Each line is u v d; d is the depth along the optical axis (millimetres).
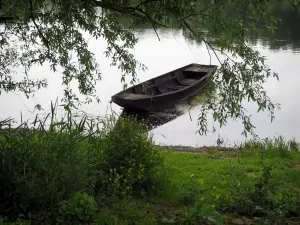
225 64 5922
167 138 15406
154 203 6312
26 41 10344
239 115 6039
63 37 8766
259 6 5965
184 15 6184
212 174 8523
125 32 9133
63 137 5711
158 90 20812
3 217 4812
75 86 20609
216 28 6062
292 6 6270
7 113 16547
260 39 31734
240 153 11664
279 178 8227
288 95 20891
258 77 5996
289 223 5246
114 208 5695
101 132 6855
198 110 18625
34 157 5227
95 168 6145
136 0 7152
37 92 19484
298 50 28875
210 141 14930
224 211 5906
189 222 4910
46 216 4910
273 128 16422
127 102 17594
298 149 12531
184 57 28828
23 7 7582
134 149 6691
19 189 4945
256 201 5926
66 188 5246
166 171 7906
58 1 7480
